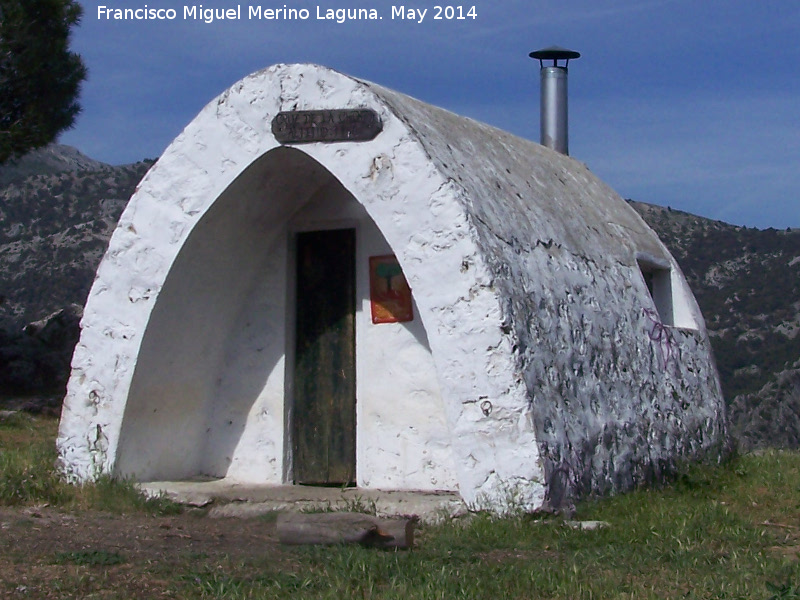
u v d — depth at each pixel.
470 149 9.38
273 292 9.74
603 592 5.91
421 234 8.05
